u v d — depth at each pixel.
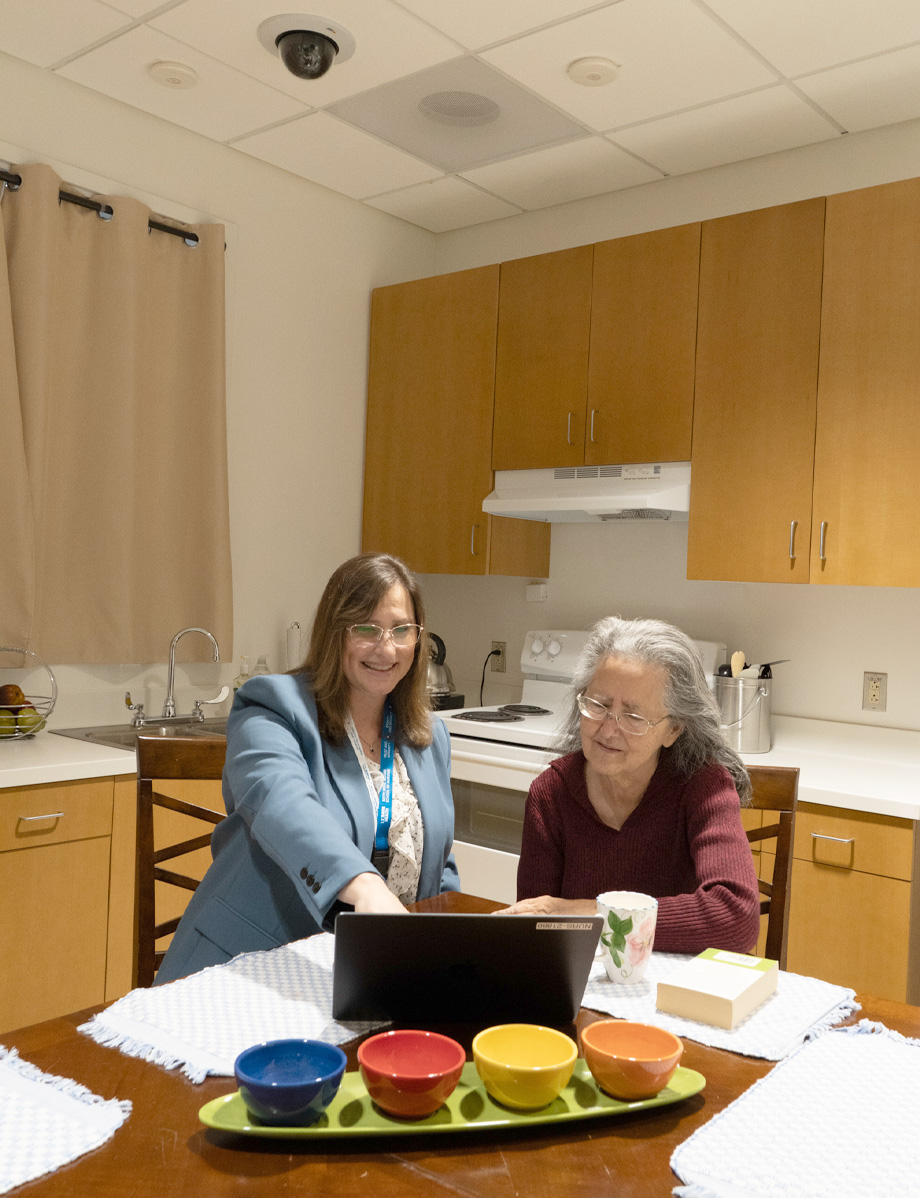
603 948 1.21
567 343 3.11
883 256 2.50
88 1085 0.89
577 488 3.05
